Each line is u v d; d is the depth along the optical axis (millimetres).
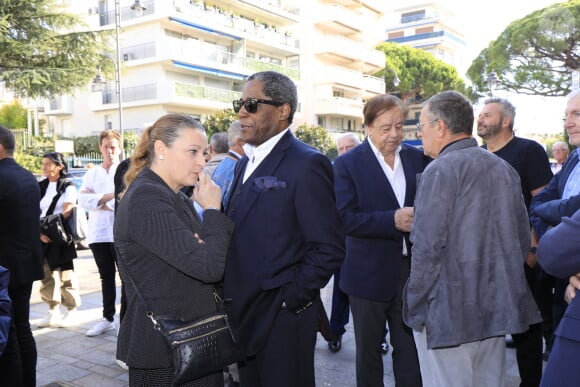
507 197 2152
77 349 4121
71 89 20594
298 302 2104
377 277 2773
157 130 1927
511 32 24734
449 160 2125
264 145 2223
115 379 3535
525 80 24562
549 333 3641
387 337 4484
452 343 2055
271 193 2123
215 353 1801
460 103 2232
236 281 2150
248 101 2162
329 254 2082
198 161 1943
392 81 39000
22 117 35594
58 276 4836
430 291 2119
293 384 2182
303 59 33812
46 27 20250
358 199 2881
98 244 4418
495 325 2104
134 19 25500
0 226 2949
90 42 20531
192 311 1866
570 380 1617
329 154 28438
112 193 4441
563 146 9734
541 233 2723
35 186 3160
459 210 2092
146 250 1810
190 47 26078
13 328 2742
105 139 4582
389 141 2838
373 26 38531
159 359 1827
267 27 30828
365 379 2877
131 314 1905
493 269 2125
